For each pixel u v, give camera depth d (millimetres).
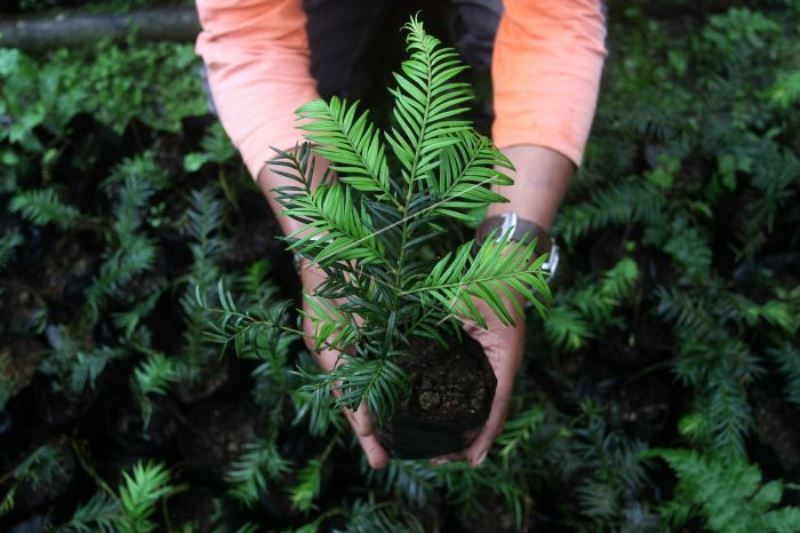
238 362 2072
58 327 2078
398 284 1043
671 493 1976
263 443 1934
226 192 2178
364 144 971
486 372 1276
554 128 1481
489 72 2395
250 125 1485
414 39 946
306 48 1614
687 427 1935
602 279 2146
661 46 2887
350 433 1970
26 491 1912
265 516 1964
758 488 1969
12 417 1973
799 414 2049
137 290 2133
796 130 2607
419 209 996
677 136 2400
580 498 1914
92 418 2031
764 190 2287
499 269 995
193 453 1999
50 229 2201
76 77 2801
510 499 1885
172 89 2789
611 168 2293
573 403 2076
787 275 2283
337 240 984
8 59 2703
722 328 2094
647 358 2109
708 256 2162
